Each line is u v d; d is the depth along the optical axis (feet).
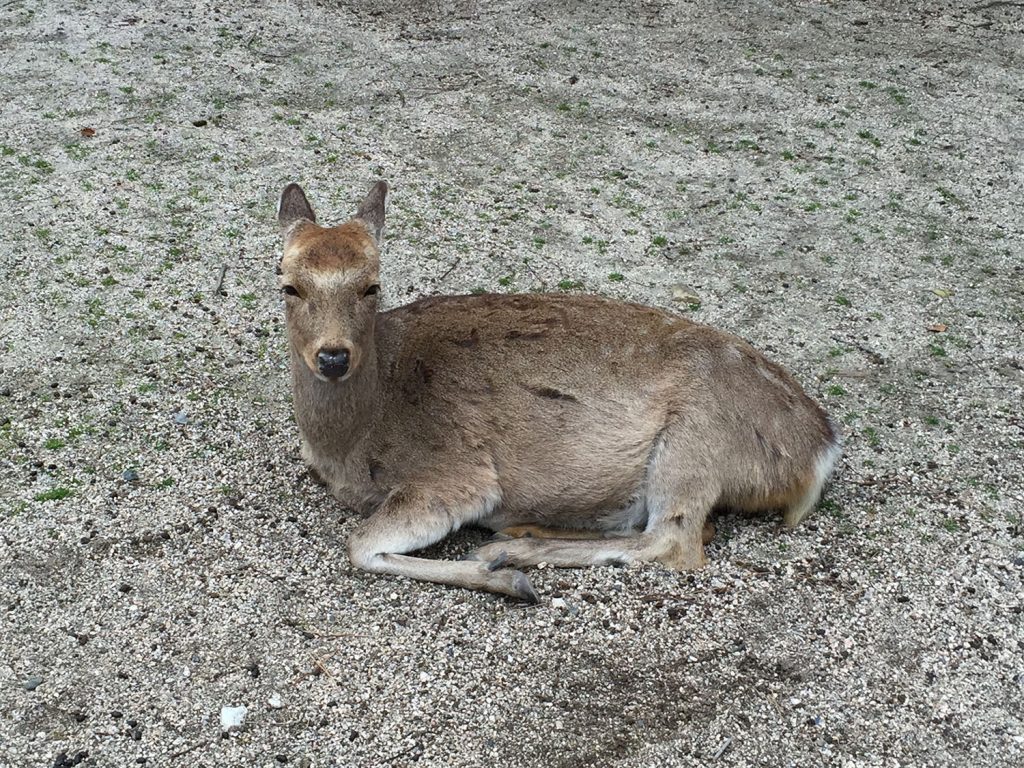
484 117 13.67
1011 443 9.77
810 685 8.02
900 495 9.31
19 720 7.60
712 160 13.19
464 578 8.46
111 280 10.76
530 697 7.88
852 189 12.80
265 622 8.19
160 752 7.51
